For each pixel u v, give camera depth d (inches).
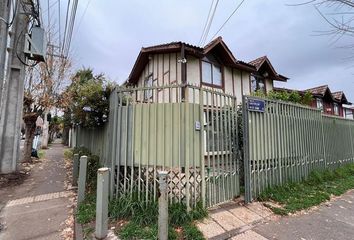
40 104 436.5
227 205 193.2
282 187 234.8
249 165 207.0
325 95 838.5
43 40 292.7
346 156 377.4
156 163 180.1
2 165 298.5
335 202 220.5
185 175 169.9
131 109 197.8
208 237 142.9
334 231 157.8
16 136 314.7
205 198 178.5
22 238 146.2
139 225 150.6
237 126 216.1
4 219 174.2
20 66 323.0
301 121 285.6
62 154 618.5
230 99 212.1
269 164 230.4
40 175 322.7
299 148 273.4
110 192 191.8
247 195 200.5
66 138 1184.8
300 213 189.5
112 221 161.5
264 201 208.5
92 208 179.0
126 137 194.7
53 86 461.4
